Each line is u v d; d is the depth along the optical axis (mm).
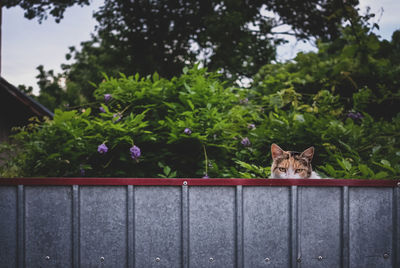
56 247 2543
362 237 2633
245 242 2582
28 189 2543
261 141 4230
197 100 4066
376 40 3820
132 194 2551
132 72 13055
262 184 2592
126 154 3846
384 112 5773
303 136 4191
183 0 12703
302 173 3727
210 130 3883
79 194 2561
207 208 2578
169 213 2568
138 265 2547
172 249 2564
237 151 4355
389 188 2656
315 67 6133
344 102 5812
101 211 2561
